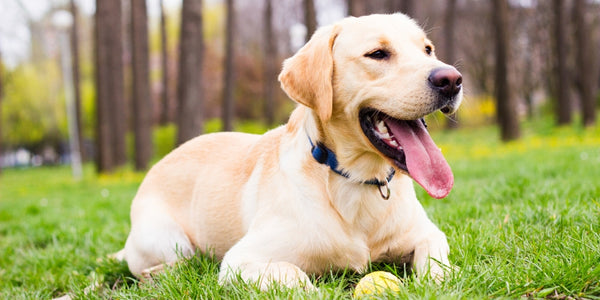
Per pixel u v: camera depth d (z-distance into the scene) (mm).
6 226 6500
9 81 36875
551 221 3469
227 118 23797
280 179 2924
